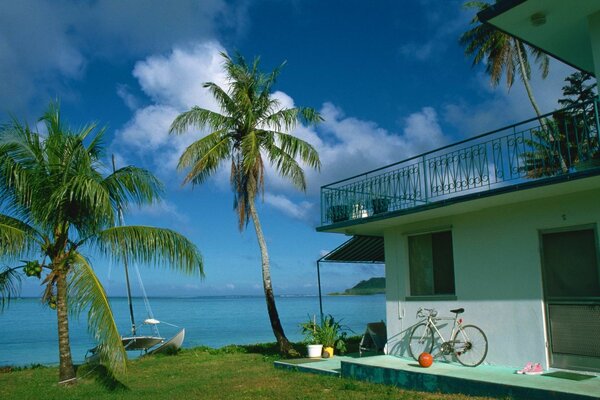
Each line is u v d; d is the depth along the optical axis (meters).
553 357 8.71
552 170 8.61
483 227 10.05
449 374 8.57
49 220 11.59
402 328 11.55
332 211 13.05
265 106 17.92
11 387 11.69
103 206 10.63
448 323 10.51
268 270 17.27
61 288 11.77
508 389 7.52
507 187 8.52
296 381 10.58
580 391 6.83
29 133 11.44
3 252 10.81
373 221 11.45
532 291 9.08
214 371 13.21
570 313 8.54
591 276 8.34
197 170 17.03
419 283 11.47
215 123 17.66
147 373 13.32
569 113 8.44
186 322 59.00
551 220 8.89
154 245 11.62
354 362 10.40
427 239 11.45
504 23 8.94
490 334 9.66
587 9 8.46
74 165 11.59
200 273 12.33
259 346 20.31
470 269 10.20
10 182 11.05
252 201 17.86
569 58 10.38
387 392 8.73
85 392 10.74
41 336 40.72
